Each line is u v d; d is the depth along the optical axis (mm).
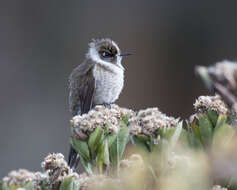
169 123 3301
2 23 15406
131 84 14922
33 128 14406
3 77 14953
